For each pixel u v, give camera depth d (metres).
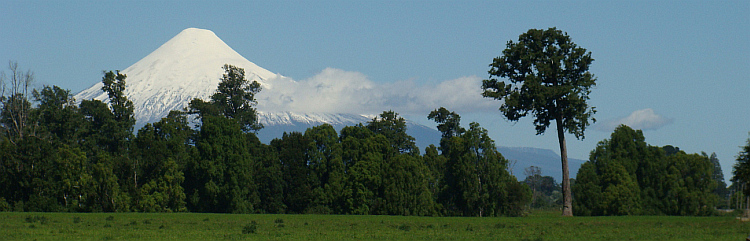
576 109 101.38
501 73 106.25
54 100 179.00
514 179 143.38
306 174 147.62
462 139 140.62
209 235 64.38
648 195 127.31
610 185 124.75
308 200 143.25
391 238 62.66
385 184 138.00
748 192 91.75
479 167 140.25
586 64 103.38
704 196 125.94
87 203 129.38
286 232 68.44
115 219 86.19
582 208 125.75
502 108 104.50
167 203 135.38
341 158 147.62
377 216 102.50
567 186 103.38
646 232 69.44
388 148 151.88
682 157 127.50
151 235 63.69
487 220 90.81
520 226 79.69
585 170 128.38
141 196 132.75
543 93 100.25
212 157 138.25
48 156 132.25
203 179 138.00
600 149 129.88
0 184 128.62
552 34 104.00
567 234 67.31
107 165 133.38
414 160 139.75
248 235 64.19
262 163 146.62
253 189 142.88
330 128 154.50
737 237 62.75
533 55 102.62
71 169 130.12
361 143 150.50
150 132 143.12
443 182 143.25
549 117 104.44
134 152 139.38
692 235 65.31
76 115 165.38
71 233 65.25
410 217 98.75
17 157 129.38
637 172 129.00
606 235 65.81
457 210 140.38
